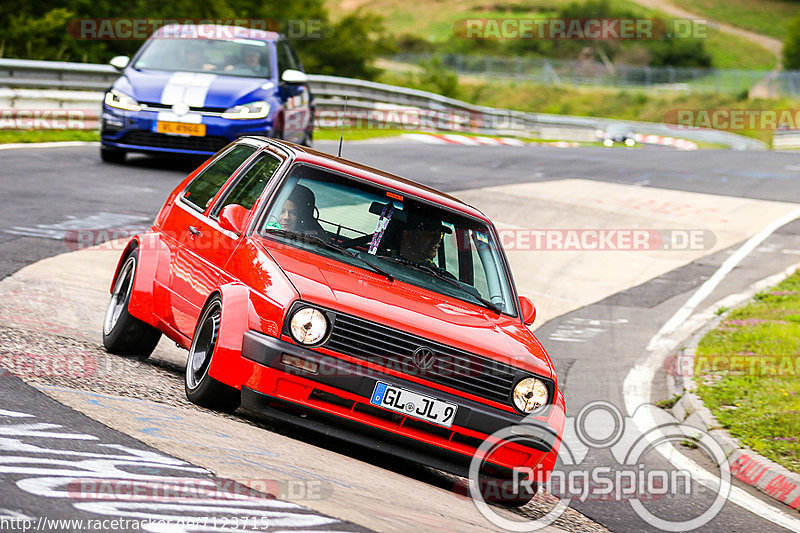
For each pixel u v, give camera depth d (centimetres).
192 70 5559
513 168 8225
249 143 2556
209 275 2155
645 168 9019
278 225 2141
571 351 3809
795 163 10269
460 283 2220
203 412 1978
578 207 6612
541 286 4750
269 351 1862
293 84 5797
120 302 2503
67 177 4984
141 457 1532
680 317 4475
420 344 1922
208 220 2338
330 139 8962
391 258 2183
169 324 2288
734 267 5469
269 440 1881
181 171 5647
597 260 5347
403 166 7381
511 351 2005
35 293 2966
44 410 1731
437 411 1911
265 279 1961
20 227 3819
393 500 1645
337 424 1897
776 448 2742
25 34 10288
